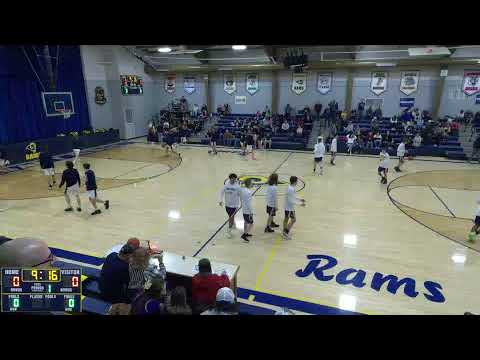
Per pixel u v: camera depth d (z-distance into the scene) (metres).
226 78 24.70
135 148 20.80
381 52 19.48
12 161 15.80
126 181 12.98
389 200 10.72
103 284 4.25
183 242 7.67
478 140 17.09
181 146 21.69
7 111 16.30
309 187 12.19
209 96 25.27
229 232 7.99
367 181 13.07
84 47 20.48
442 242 7.74
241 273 6.31
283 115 23.08
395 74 20.95
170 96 26.45
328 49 20.42
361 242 7.70
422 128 19.41
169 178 13.48
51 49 18.14
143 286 4.36
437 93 20.16
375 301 5.46
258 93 24.20
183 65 24.41
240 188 7.61
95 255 7.02
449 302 5.46
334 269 6.49
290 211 7.61
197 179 13.33
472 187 12.30
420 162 16.97
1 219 8.94
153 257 5.11
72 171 9.34
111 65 22.30
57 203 10.29
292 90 23.30
